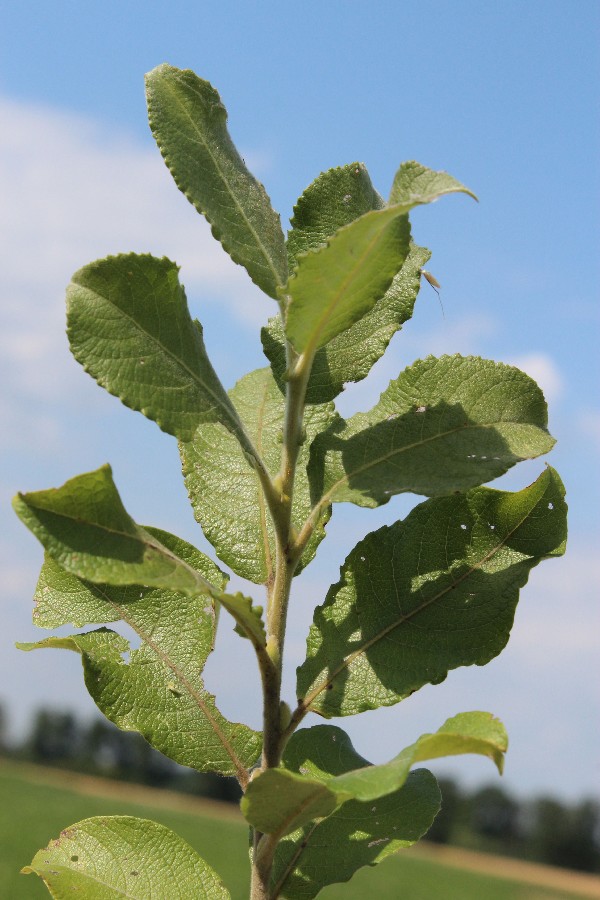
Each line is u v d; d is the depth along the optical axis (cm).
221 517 41
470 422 38
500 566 39
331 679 39
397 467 38
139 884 39
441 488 37
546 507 40
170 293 37
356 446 39
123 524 35
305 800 35
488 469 38
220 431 42
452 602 39
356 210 40
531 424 38
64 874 39
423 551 40
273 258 39
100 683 40
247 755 40
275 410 43
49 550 34
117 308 37
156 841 39
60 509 35
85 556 35
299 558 38
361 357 40
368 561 40
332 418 42
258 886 37
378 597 39
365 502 38
